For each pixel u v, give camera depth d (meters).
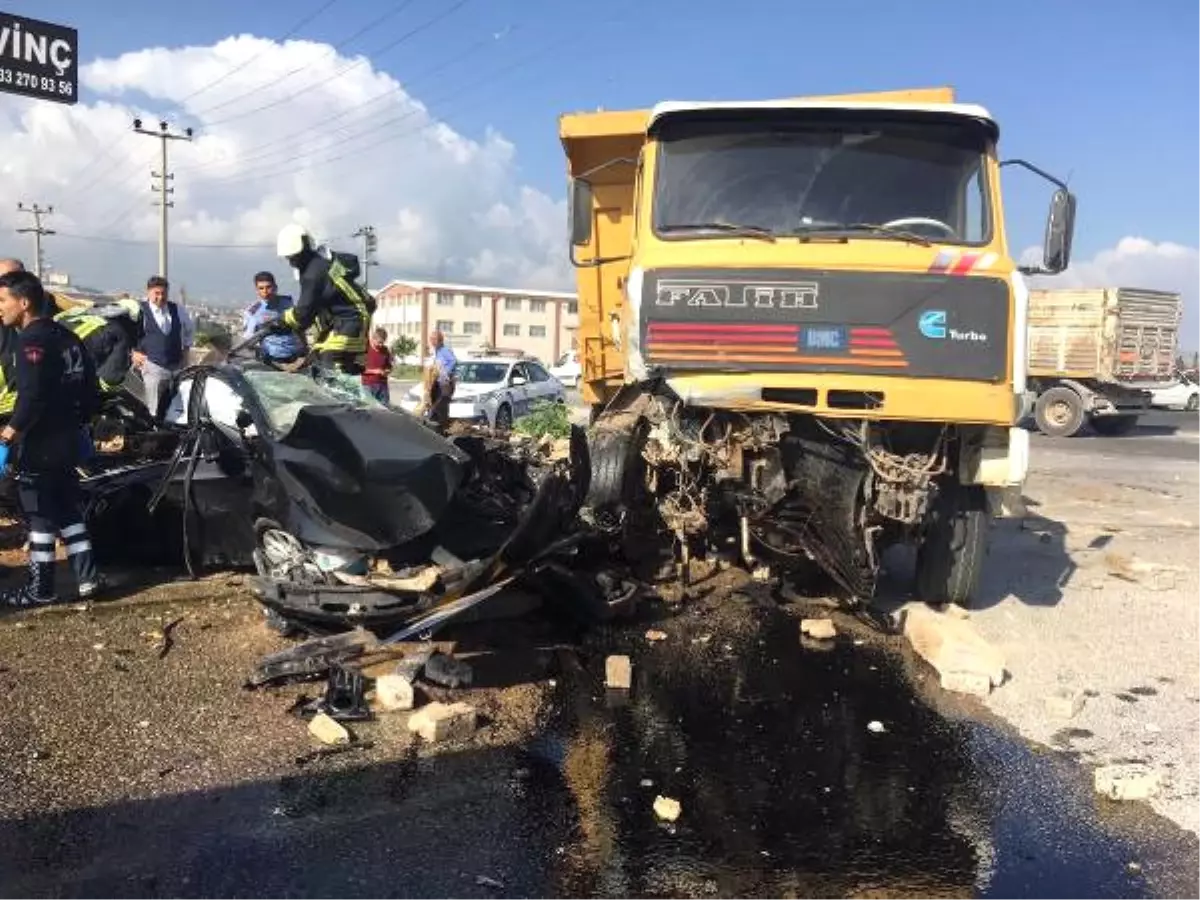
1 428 6.46
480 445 6.57
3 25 11.41
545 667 5.50
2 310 5.75
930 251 5.58
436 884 3.30
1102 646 6.01
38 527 6.01
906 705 5.04
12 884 3.21
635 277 5.75
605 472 6.39
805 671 5.52
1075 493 12.65
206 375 6.57
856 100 7.08
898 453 5.78
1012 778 4.22
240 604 6.18
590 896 3.28
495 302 101.12
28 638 5.50
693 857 3.54
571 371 43.97
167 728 4.43
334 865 3.40
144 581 6.65
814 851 3.61
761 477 5.80
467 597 5.23
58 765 4.04
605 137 8.00
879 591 7.17
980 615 6.64
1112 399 21.56
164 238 47.06
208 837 3.55
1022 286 5.52
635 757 4.37
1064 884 3.41
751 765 4.31
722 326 5.58
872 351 5.45
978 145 5.97
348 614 4.99
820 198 5.93
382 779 4.05
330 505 5.25
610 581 6.30
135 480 6.58
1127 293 21.14
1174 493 12.92
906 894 3.34
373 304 8.63
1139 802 4.02
